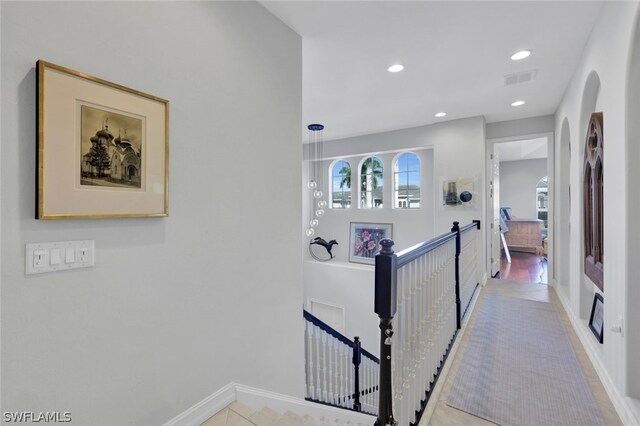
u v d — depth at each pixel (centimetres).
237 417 176
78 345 125
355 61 302
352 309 659
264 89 218
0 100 105
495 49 280
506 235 893
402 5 218
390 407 141
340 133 614
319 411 237
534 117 485
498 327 316
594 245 248
